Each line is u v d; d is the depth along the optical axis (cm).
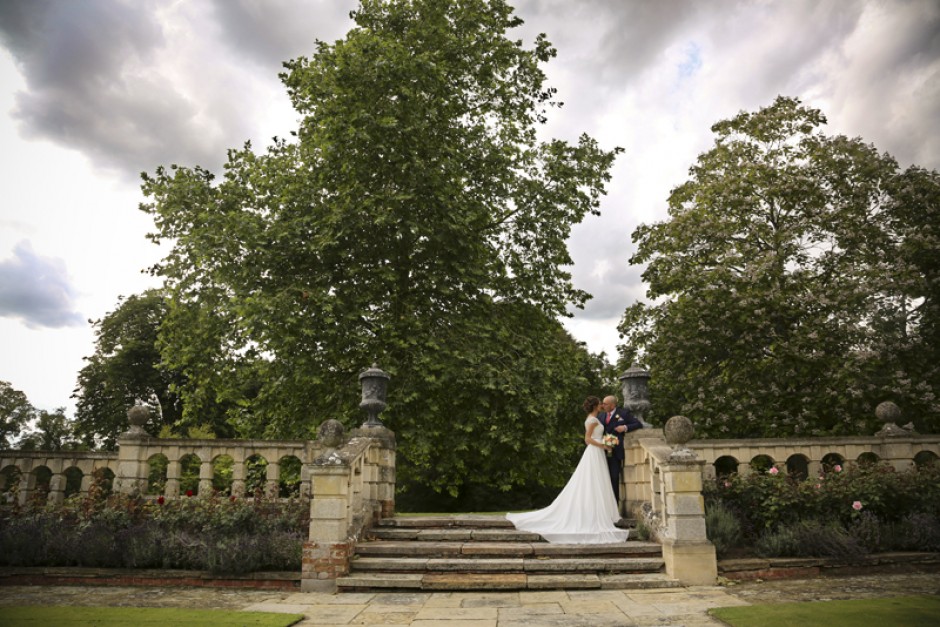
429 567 787
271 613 618
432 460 1694
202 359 1576
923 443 979
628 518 977
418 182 1549
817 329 1559
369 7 1798
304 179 1639
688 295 1850
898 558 812
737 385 1711
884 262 1499
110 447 3450
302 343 1496
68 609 638
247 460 984
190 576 795
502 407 1578
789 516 876
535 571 780
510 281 1809
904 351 1374
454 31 1844
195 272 1627
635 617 587
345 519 801
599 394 2702
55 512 895
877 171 1648
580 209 1805
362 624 583
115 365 3409
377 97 1559
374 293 1605
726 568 776
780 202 1852
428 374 1463
